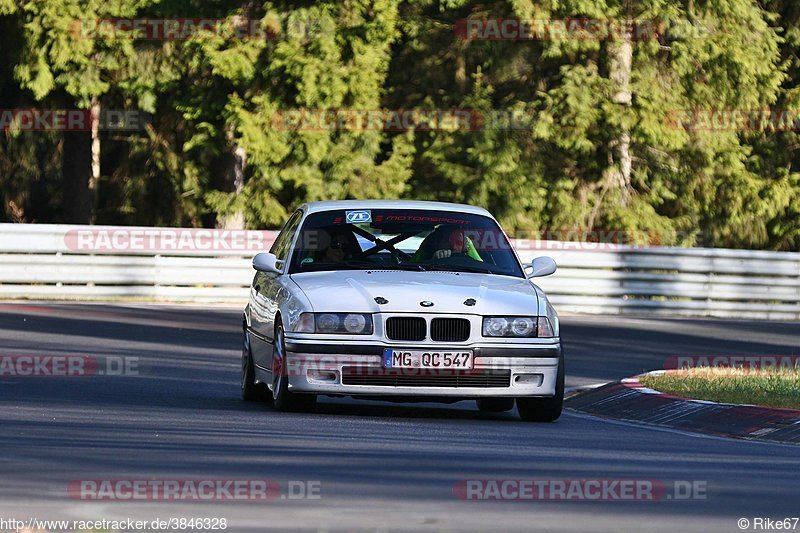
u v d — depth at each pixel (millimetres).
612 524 18125
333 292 30266
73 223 102625
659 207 104750
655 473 22719
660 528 17953
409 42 95875
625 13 92938
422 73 97625
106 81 90688
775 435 29234
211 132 89188
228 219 91875
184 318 58406
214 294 68250
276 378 30891
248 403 33250
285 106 88000
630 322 65688
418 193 95875
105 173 110188
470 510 18781
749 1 96500
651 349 53688
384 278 31141
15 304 62469
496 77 97312
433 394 29703
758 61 95125
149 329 53438
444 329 29844
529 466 23047
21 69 88312
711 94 95688
